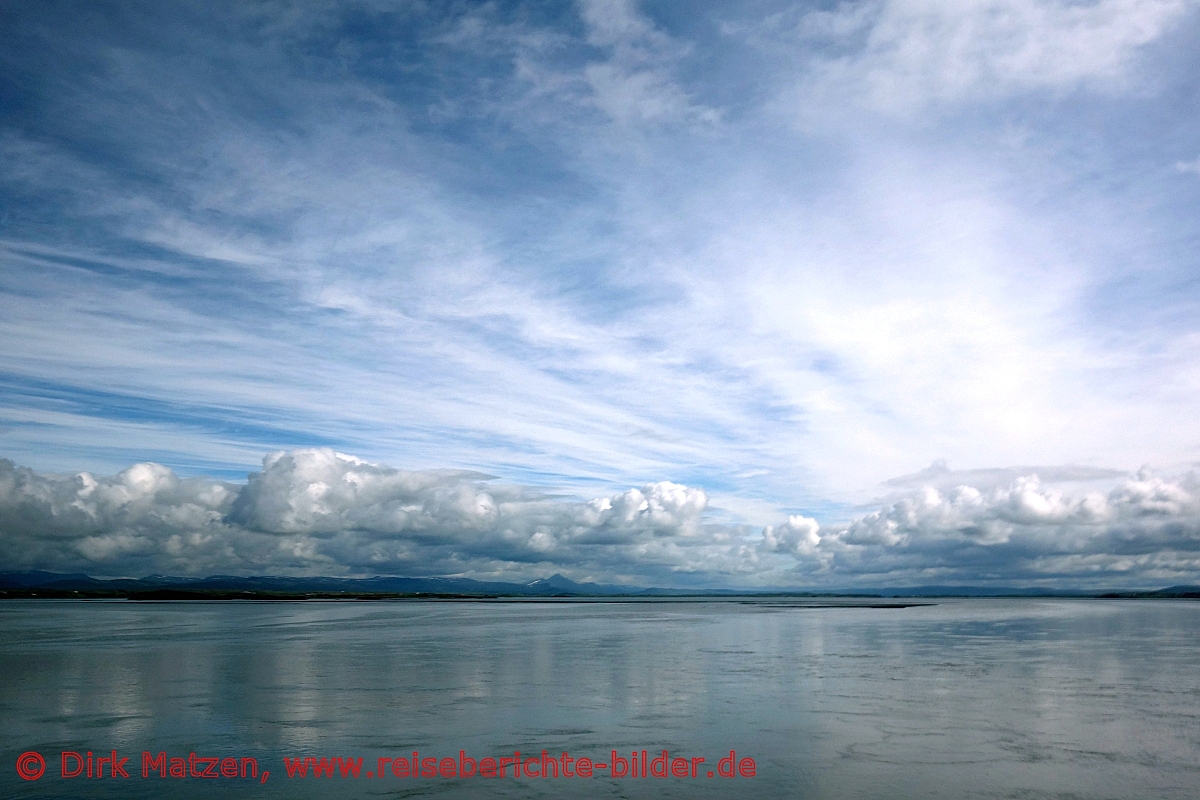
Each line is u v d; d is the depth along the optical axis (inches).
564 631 2805.1
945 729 974.4
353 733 959.0
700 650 1973.4
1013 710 1096.2
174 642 2225.6
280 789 739.4
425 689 1285.7
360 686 1317.7
